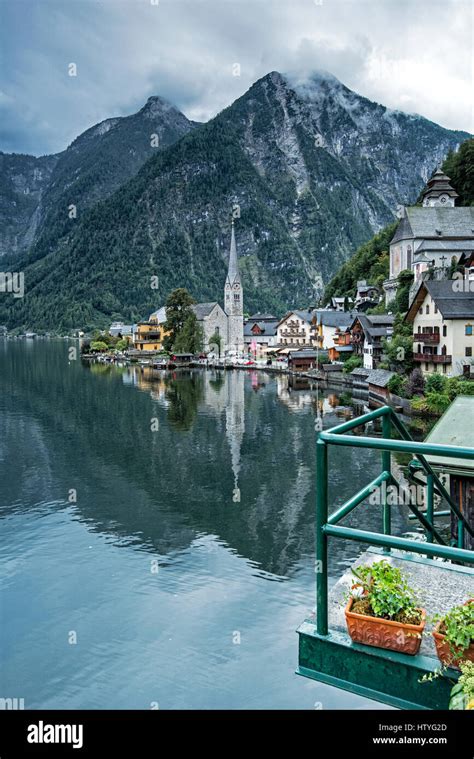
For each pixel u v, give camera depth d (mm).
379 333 89750
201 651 19453
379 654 5254
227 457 46281
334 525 5336
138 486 38844
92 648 19828
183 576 25219
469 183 123438
